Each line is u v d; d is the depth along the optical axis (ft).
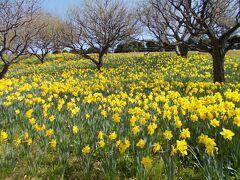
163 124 20.72
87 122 22.94
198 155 17.19
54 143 17.66
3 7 68.18
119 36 79.15
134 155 16.69
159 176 15.46
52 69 86.69
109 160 15.35
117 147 15.71
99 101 29.17
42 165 17.80
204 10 40.98
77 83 47.60
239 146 15.42
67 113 25.23
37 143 20.24
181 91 37.19
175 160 15.25
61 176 16.24
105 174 15.51
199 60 77.20
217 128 18.06
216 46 43.42
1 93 33.53
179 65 68.80
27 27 85.15
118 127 19.69
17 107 28.50
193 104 20.21
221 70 43.78
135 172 16.26
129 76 54.39
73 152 19.22
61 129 20.89
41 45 112.98
